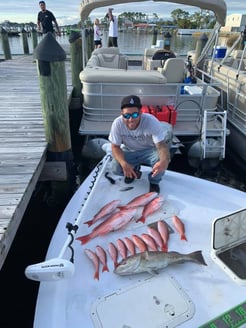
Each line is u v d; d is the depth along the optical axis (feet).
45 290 4.91
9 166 8.65
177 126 13.76
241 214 5.59
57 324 4.39
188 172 13.42
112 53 21.16
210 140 13.08
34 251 8.83
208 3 13.87
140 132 7.59
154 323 4.35
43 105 9.66
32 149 9.78
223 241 5.59
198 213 6.90
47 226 9.93
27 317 6.86
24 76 22.02
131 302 4.67
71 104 18.86
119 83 13.19
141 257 5.22
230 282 5.04
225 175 13.29
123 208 7.05
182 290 4.87
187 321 4.38
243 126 13.91
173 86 13.56
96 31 29.14
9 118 12.64
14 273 8.04
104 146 9.69
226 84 16.22
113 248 5.80
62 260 4.89
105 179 8.30
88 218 6.81
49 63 8.94
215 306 4.61
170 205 7.15
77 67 18.13
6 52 31.68
